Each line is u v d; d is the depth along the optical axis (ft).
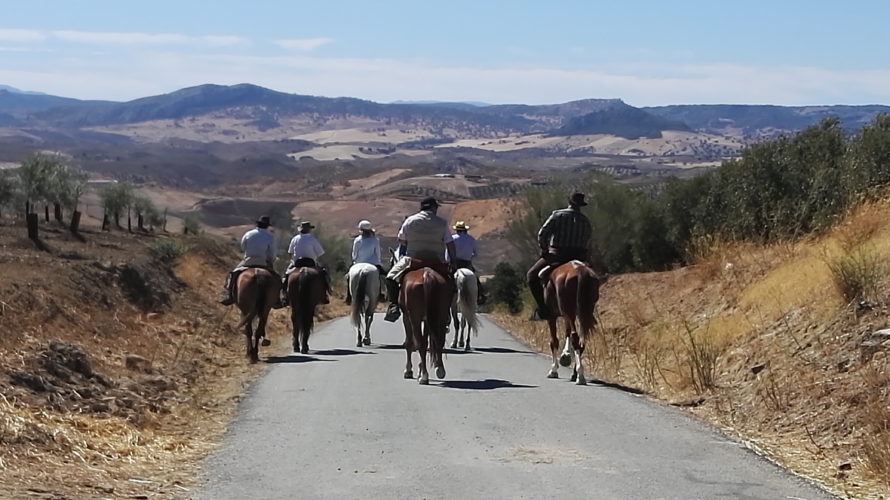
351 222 423.64
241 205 481.46
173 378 54.13
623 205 110.73
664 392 49.47
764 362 47.47
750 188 84.02
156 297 85.05
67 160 150.10
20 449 32.50
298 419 42.70
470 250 72.74
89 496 28.60
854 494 30.12
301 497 29.94
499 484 31.22
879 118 73.51
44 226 127.34
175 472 33.17
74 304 64.08
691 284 75.77
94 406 41.93
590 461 34.30
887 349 41.01
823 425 37.78
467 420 41.78
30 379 42.22
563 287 52.44
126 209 184.75
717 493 30.09
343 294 160.76
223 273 130.93
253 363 64.44
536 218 126.11
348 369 59.77
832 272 51.26
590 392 49.49
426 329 52.70
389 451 36.11
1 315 51.34
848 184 70.03
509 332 94.99
